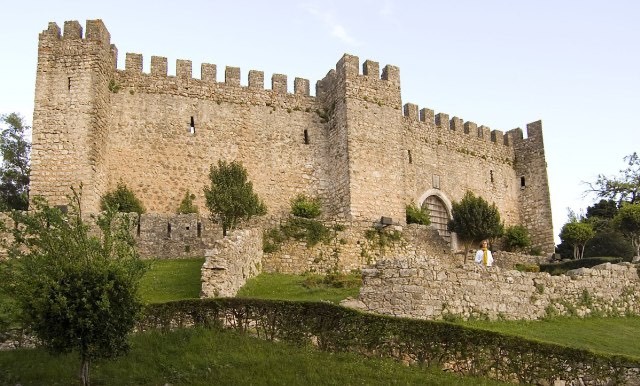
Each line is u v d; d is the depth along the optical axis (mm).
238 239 31906
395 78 54031
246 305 23844
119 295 19391
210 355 21969
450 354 22219
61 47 46094
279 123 53531
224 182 39250
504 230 57250
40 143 44344
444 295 28031
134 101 49875
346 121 51406
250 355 22000
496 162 64750
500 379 21828
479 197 54938
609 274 34562
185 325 23672
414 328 22609
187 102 51312
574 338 27891
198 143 50719
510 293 30188
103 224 20375
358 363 21828
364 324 22844
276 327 23406
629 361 21797
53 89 45344
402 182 52125
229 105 52438
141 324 23531
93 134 44969
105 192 46812
